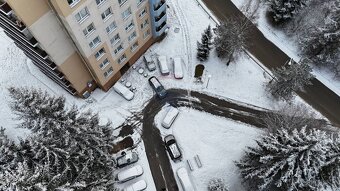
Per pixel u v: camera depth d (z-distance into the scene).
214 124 51.84
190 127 51.56
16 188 31.66
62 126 37.19
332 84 55.53
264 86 54.31
